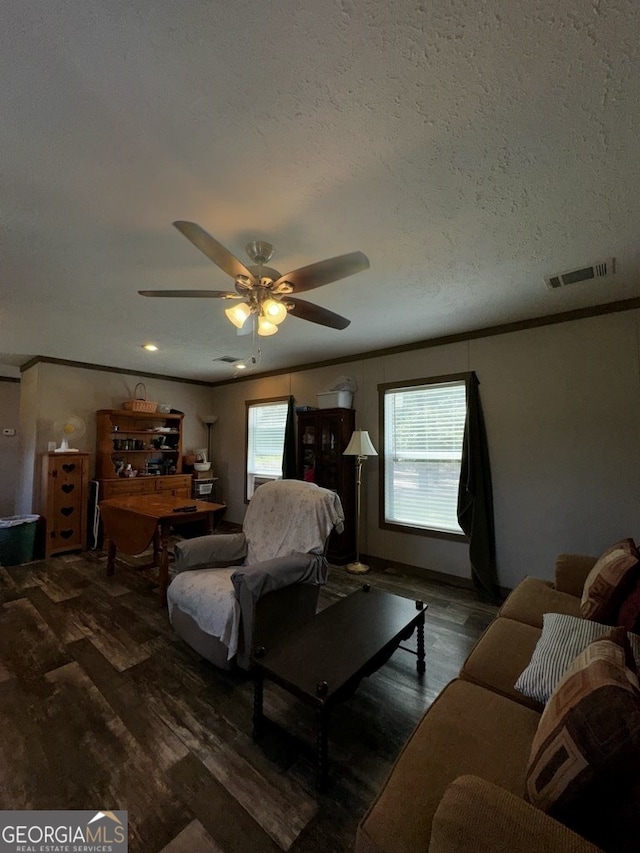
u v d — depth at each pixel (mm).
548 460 3168
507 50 1039
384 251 2119
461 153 1404
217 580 2340
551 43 1020
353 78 1117
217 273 2373
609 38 1001
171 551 4578
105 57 1055
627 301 2840
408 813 923
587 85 1130
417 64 1078
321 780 1429
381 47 1032
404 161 1444
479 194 1640
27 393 5043
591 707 834
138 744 1649
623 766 739
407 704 1933
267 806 1373
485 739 1148
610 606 1686
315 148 1379
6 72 1089
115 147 1367
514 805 771
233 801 1390
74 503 4520
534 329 3264
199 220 1815
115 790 1426
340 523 2672
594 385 2975
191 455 6035
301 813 1349
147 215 1775
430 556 3807
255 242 1991
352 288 2637
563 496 3092
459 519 3510
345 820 1326
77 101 1186
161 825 1296
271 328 2248
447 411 3820
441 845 749
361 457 4082
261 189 1601
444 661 2320
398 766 1068
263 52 1044
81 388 5008
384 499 4188
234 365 5176
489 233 1941
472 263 2264
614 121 1258
